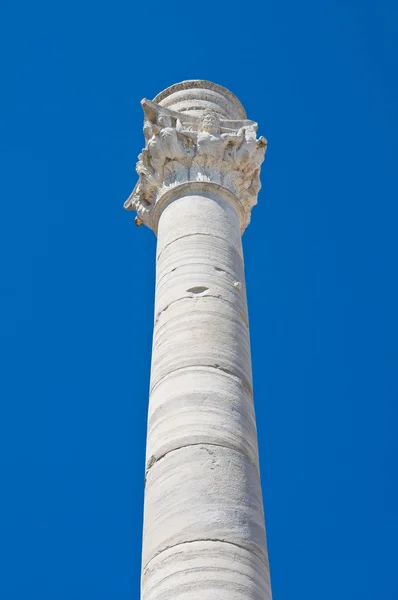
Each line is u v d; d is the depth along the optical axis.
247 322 17.06
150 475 14.63
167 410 15.12
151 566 13.39
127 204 20.77
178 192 19.05
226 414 15.02
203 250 17.59
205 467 14.21
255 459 14.91
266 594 13.27
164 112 20.03
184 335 16.08
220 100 21.41
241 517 13.75
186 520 13.56
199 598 12.68
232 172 19.55
